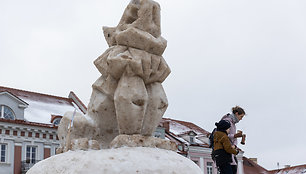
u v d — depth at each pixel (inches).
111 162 184.4
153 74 215.6
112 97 215.2
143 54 210.7
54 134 1129.4
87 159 186.1
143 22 215.8
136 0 222.4
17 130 1073.5
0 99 1082.7
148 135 215.8
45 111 1216.2
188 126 1620.3
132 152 191.6
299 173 1519.4
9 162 1041.5
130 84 206.1
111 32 231.0
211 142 258.8
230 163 243.9
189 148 1312.7
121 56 206.5
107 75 218.4
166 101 221.0
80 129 215.3
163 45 217.6
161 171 186.5
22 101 1117.7
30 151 1086.4
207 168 1339.8
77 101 1357.0
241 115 260.4
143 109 207.3
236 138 255.1
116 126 220.1
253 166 1620.3
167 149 209.6
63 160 192.2
